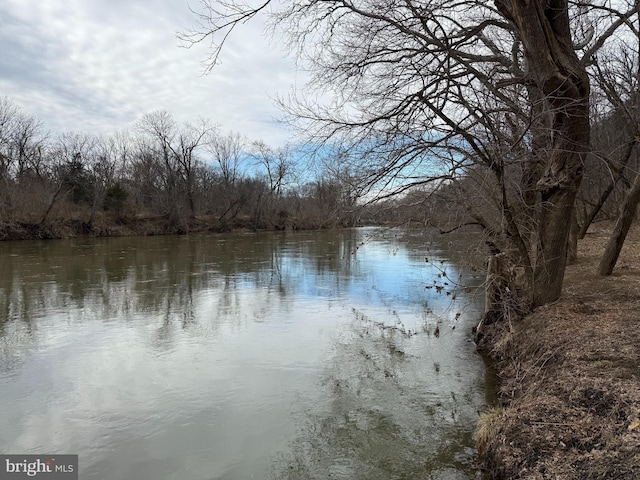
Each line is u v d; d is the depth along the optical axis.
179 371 7.67
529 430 4.28
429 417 5.89
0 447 5.32
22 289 14.78
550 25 6.41
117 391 6.88
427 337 9.48
